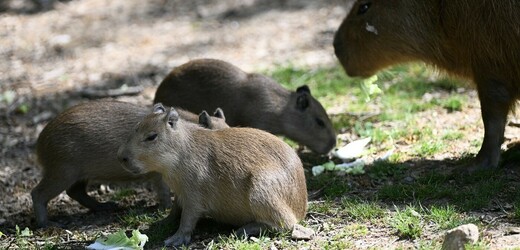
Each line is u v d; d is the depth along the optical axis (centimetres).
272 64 2091
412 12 1237
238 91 1391
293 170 1008
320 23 2494
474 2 1147
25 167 1464
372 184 1196
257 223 998
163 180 1076
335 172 1266
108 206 1208
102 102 1162
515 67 1155
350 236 980
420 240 947
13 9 2870
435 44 1232
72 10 2848
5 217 1213
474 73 1197
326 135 1394
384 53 1301
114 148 1121
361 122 1536
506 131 1381
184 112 1203
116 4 2911
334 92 1773
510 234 943
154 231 1065
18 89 2033
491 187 1099
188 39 2439
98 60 2269
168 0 2927
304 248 950
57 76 2136
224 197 1005
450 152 1302
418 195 1108
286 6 2745
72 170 1130
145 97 1898
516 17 1124
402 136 1408
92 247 982
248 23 2575
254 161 996
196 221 1018
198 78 1394
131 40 2466
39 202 1139
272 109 1388
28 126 1744
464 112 1523
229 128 1048
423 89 1697
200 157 1005
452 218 1002
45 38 2517
